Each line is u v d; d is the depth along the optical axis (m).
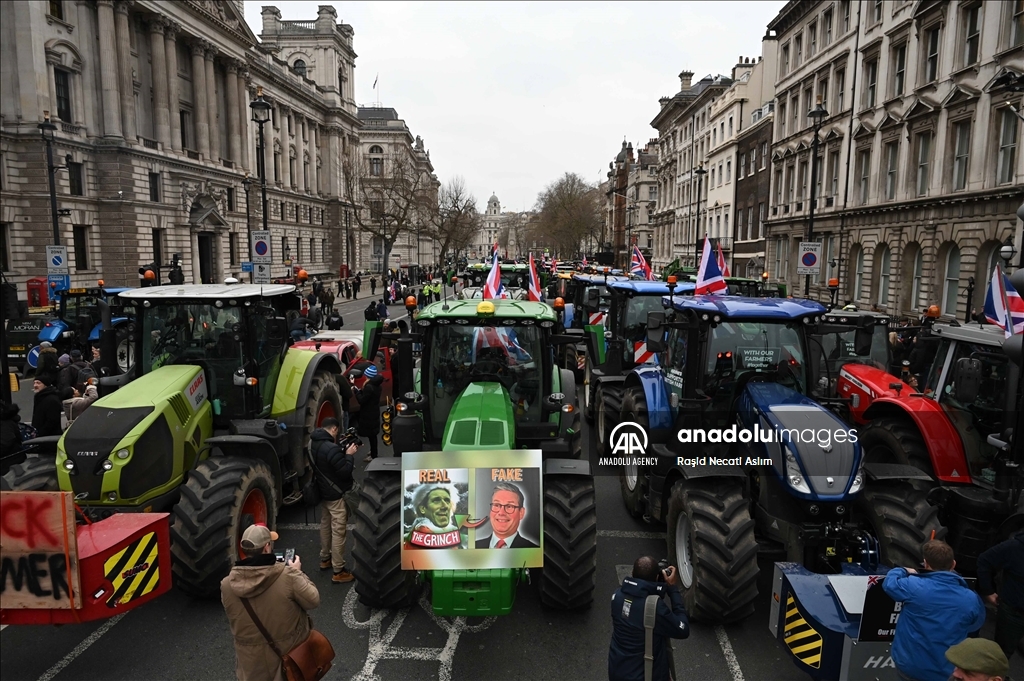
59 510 4.70
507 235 177.12
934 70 25.03
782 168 39.22
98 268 41.53
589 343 7.00
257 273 18.19
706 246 9.27
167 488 6.36
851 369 8.73
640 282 13.12
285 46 85.75
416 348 8.28
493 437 5.66
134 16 45.12
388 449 11.23
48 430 8.78
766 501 5.94
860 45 30.20
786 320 6.81
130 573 5.11
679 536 6.31
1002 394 6.29
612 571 7.07
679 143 65.31
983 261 21.94
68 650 5.65
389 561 5.81
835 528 5.57
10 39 35.75
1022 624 4.91
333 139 85.88
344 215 88.12
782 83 39.25
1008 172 20.92
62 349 18.86
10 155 35.91
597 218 102.56
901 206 26.34
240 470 6.36
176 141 48.31
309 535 8.05
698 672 5.38
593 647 5.74
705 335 6.81
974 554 6.12
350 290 55.41
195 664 5.46
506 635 5.93
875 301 29.08
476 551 5.27
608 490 9.65
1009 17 20.73
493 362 6.89
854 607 4.85
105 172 41.38
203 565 5.95
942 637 4.18
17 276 36.25
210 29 53.12
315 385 8.72
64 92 39.06
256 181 61.91
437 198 105.12
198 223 50.59
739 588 5.50
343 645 5.77
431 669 5.43
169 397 6.48
